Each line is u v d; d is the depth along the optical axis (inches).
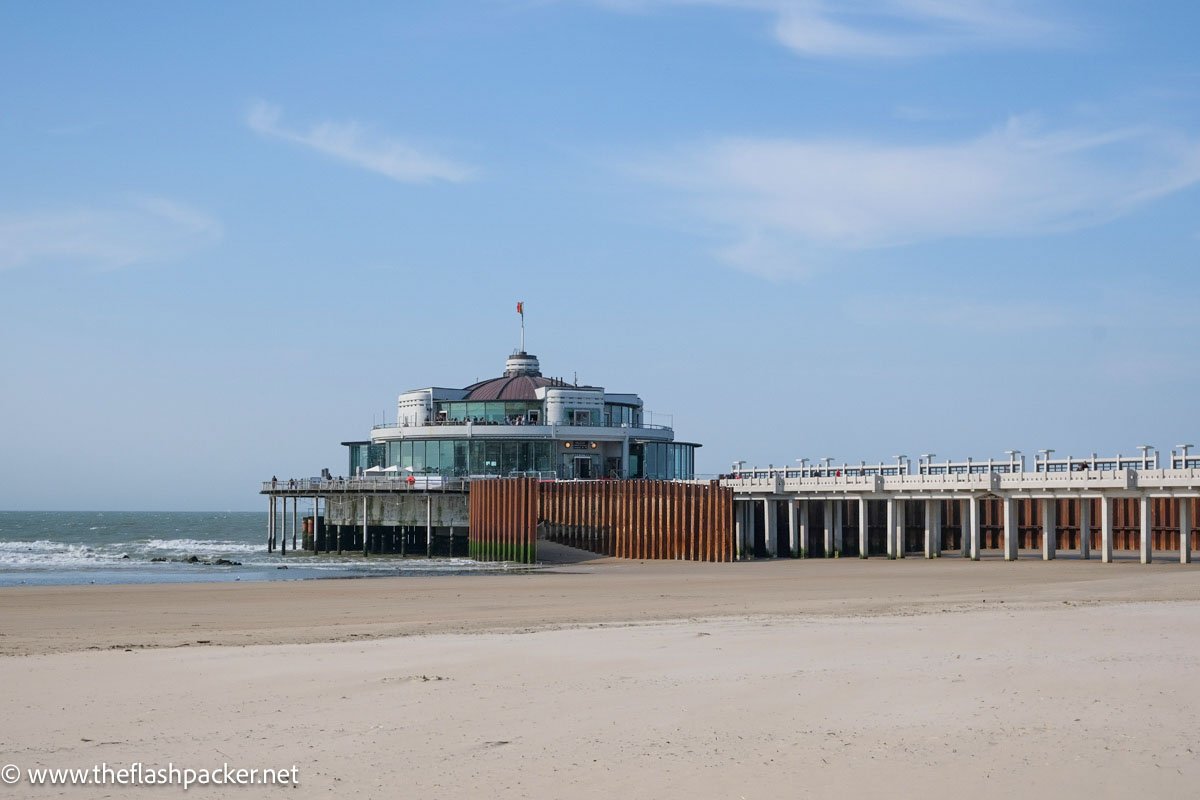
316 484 3659.0
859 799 536.4
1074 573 2102.6
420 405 3976.4
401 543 3555.6
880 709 706.2
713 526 2878.9
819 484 2859.3
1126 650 917.2
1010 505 2504.9
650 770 586.6
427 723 697.6
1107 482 2273.6
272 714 734.5
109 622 1451.8
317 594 1910.7
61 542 5211.6
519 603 1688.0
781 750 617.0
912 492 2647.6
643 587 2000.5
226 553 3964.1
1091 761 586.6
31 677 877.2
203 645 1130.7
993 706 708.0
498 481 3169.3
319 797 557.3
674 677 827.4
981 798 534.9
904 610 1364.4
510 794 554.9
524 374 4291.3
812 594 1752.0
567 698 759.7
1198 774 565.3
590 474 3794.3
